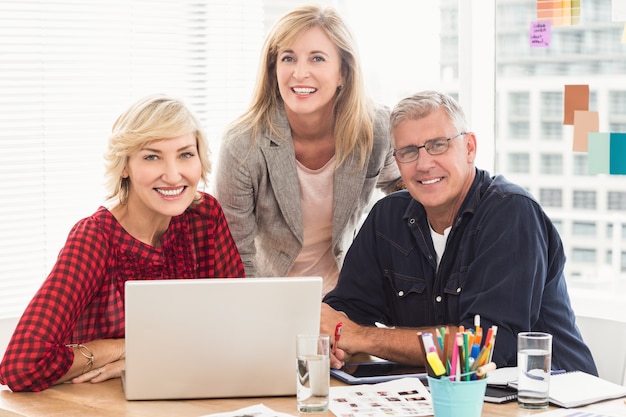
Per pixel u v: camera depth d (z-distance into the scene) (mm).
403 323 2785
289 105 3025
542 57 3857
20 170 3744
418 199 2645
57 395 2215
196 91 4129
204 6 4137
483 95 4027
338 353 2441
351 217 3246
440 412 1922
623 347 2670
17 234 3736
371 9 4254
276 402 2152
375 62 4258
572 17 3732
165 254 2625
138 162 2498
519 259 2490
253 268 3199
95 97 3896
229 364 2162
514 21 3932
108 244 2498
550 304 2586
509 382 2178
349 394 2158
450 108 2615
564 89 3762
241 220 3143
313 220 3209
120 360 2391
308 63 2980
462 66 4059
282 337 2174
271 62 3074
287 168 3096
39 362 2240
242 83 4211
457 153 2602
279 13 4285
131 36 3959
